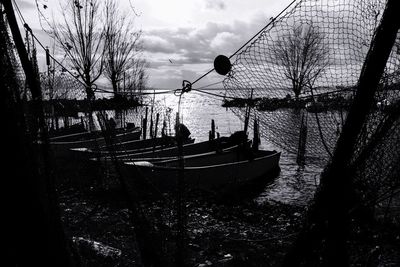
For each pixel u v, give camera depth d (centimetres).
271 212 1039
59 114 1480
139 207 490
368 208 779
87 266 521
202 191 1243
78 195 1053
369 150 275
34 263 228
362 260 579
